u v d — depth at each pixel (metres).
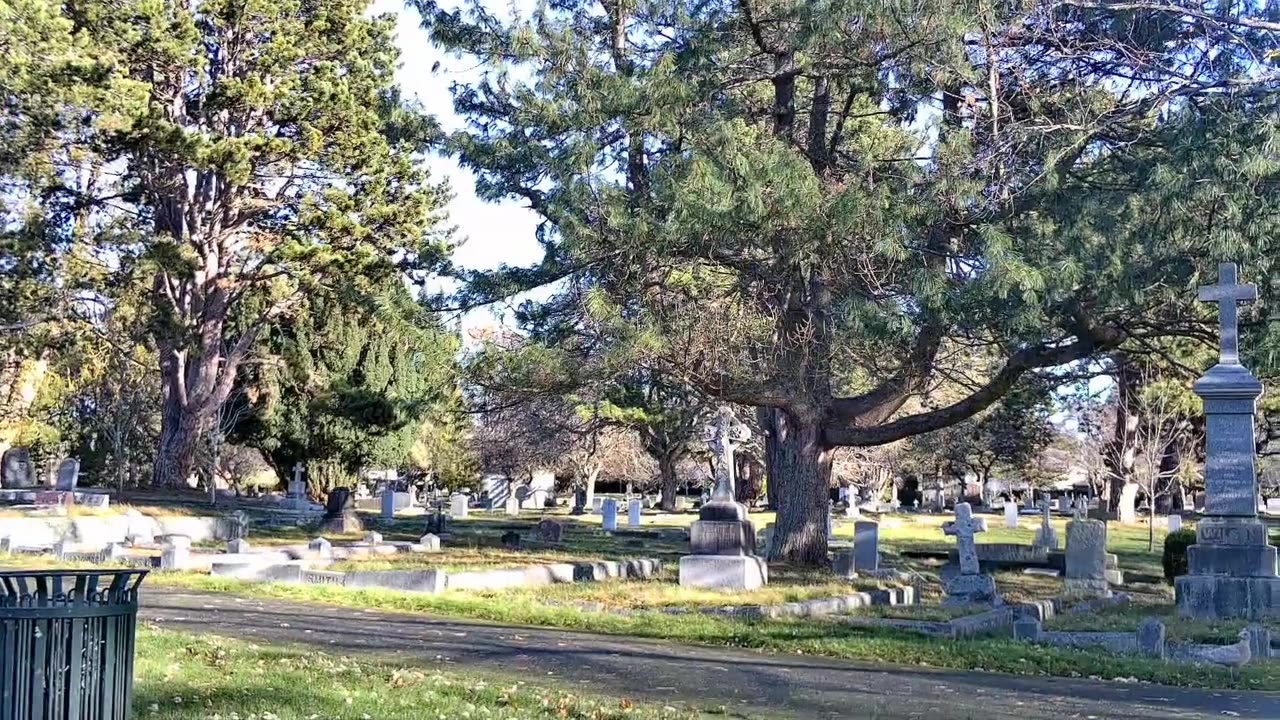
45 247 33.56
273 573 20.16
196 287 42.62
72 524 28.69
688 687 10.92
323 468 49.09
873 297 19.77
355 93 40.66
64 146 33.72
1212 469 19.23
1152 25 19.38
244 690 8.86
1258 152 17.52
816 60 21.17
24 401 48.59
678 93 20.34
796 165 19.00
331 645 12.36
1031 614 17.89
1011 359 22.55
